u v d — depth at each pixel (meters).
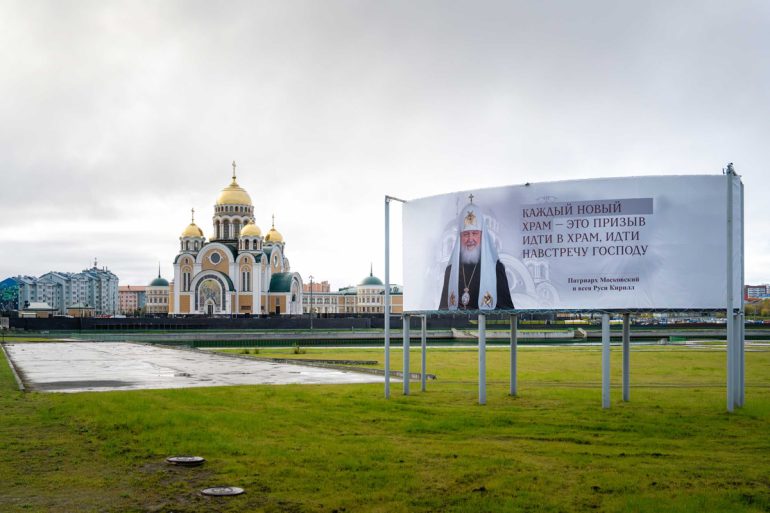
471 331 113.25
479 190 30.44
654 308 27.36
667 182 27.52
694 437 21.12
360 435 21.58
